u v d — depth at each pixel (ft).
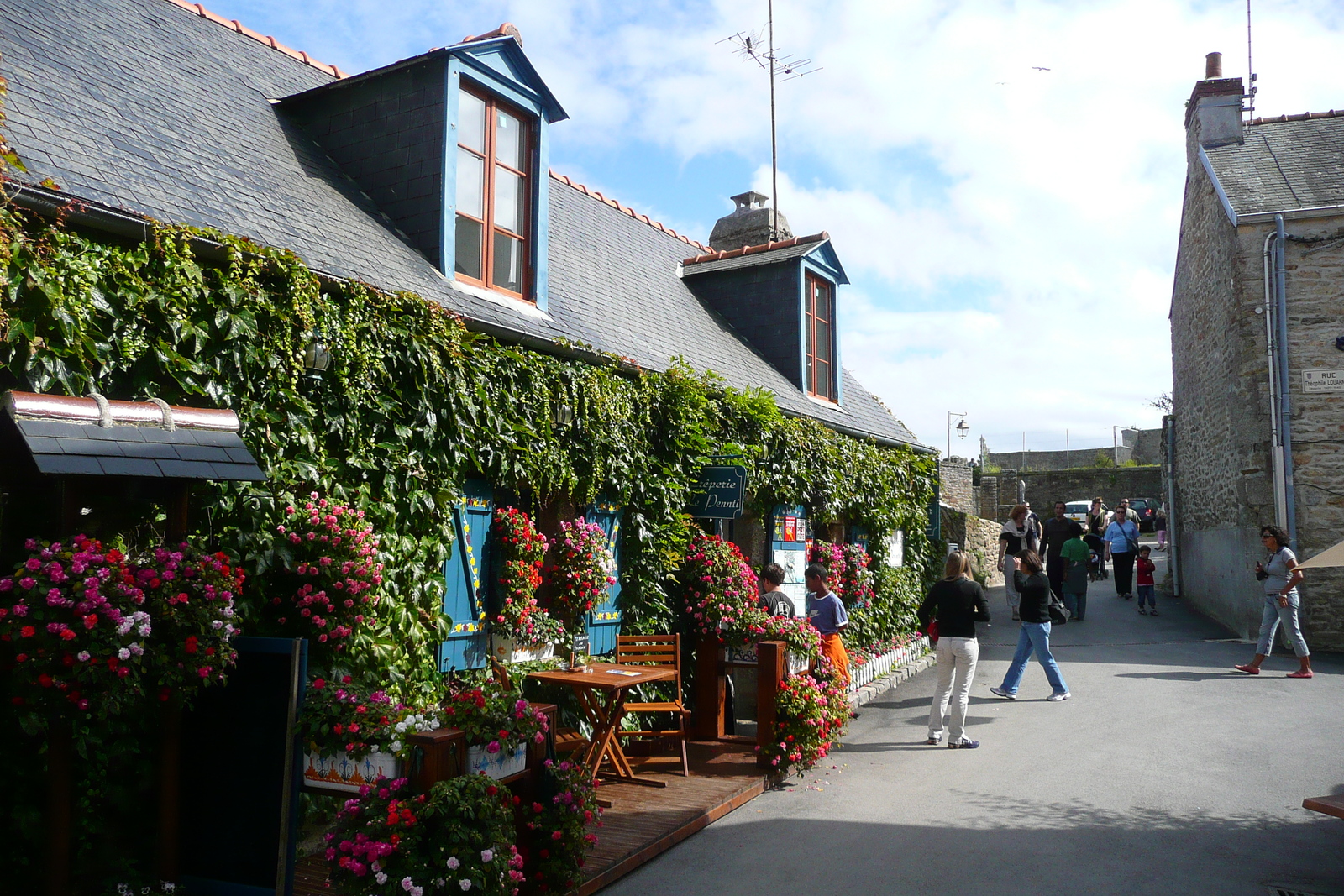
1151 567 55.11
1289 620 35.73
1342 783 22.93
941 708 28.04
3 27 19.58
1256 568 42.63
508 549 22.74
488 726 14.85
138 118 20.01
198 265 16.55
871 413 50.47
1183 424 60.80
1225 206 45.06
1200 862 17.90
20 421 12.34
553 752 16.84
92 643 11.78
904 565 50.29
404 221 24.71
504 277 26.61
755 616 27.48
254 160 22.35
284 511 17.06
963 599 27.76
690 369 30.63
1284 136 50.47
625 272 37.76
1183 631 48.24
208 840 14.66
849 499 42.01
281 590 16.98
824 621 30.17
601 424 25.88
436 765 13.92
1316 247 42.45
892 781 24.14
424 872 13.15
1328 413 41.93
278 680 14.61
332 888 15.38
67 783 13.17
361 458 18.69
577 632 25.13
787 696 24.41
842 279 46.50
